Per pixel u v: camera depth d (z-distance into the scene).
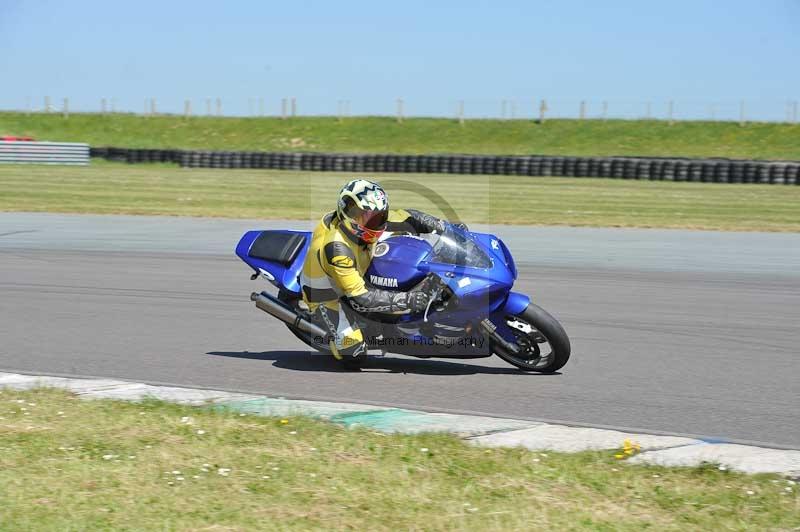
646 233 34.41
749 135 104.31
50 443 9.70
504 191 55.00
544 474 8.86
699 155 100.56
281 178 66.00
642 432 10.72
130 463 9.06
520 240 32.03
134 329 16.98
